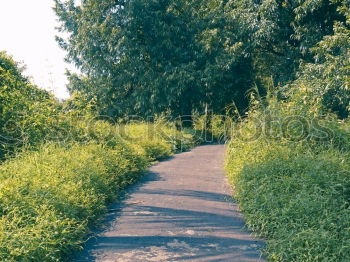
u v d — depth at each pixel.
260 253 5.25
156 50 23.73
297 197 6.04
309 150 8.67
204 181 9.40
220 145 19.00
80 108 11.95
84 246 5.48
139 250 5.34
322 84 14.89
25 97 10.52
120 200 7.74
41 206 5.54
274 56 24.03
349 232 5.11
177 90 22.55
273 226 5.65
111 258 5.09
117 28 23.67
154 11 23.64
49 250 4.75
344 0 16.64
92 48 24.17
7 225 5.02
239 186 7.53
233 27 23.39
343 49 15.38
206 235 5.86
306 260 4.67
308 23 20.39
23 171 7.02
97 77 24.89
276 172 7.46
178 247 5.43
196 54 23.62
